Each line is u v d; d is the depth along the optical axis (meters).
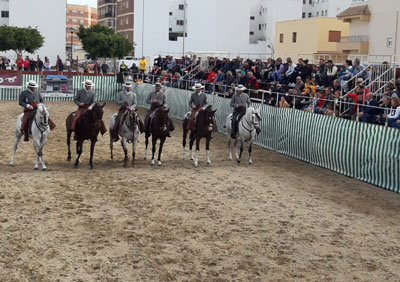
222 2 74.81
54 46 73.00
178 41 76.25
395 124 15.12
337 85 19.55
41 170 15.15
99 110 15.01
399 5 35.34
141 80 36.94
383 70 21.22
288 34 56.56
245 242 9.86
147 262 8.75
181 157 18.23
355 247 9.84
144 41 75.81
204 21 75.00
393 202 13.19
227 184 14.27
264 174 15.91
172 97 30.44
